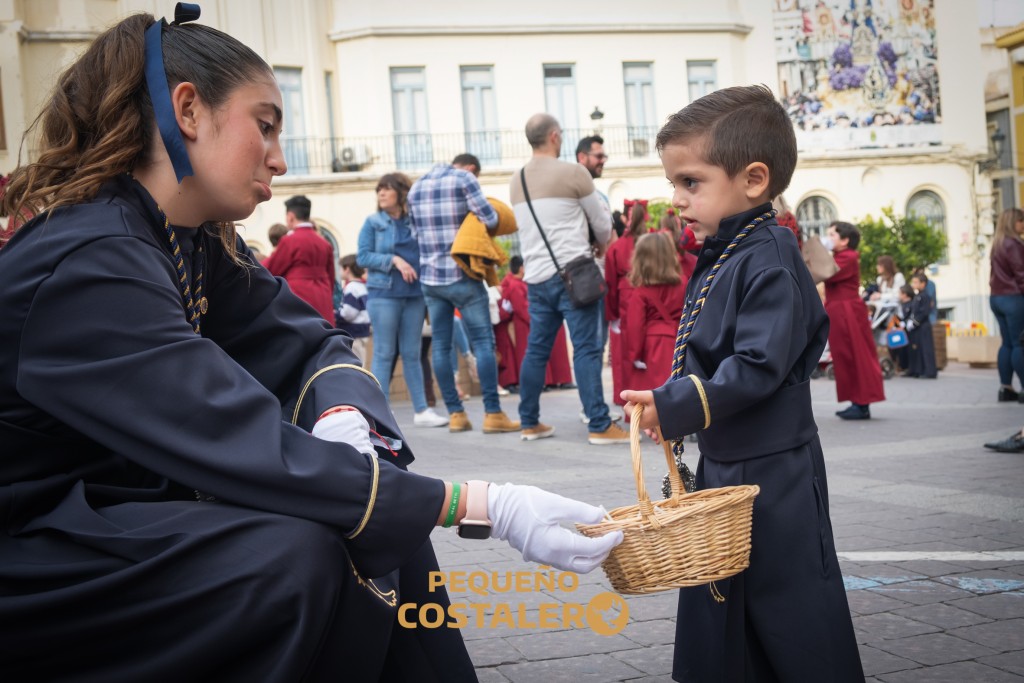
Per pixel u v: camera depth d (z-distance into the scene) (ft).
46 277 5.06
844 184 109.60
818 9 109.29
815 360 7.06
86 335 5.01
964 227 111.86
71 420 4.98
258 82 5.65
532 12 104.94
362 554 5.18
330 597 4.99
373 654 5.35
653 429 7.04
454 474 18.53
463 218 25.72
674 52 107.55
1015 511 14.60
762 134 7.20
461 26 102.83
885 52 110.32
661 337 22.62
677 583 5.74
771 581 6.61
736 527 5.90
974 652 8.78
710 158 7.24
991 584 10.89
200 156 5.57
